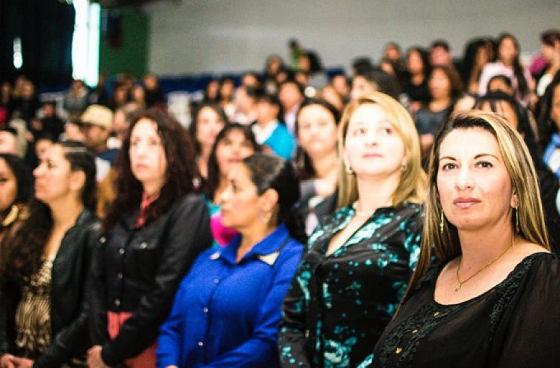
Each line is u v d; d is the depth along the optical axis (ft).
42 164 9.55
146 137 8.94
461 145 5.00
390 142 6.84
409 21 34.09
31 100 30.76
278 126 15.37
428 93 15.49
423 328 4.85
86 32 41.75
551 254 4.58
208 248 8.78
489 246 4.96
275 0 38.88
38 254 9.49
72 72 41.34
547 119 9.71
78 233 9.31
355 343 6.33
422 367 4.66
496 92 8.78
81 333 8.88
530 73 18.12
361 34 35.73
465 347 4.52
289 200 8.22
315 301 6.57
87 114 15.62
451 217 4.98
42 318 9.25
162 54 43.55
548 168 8.30
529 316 4.35
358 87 11.75
